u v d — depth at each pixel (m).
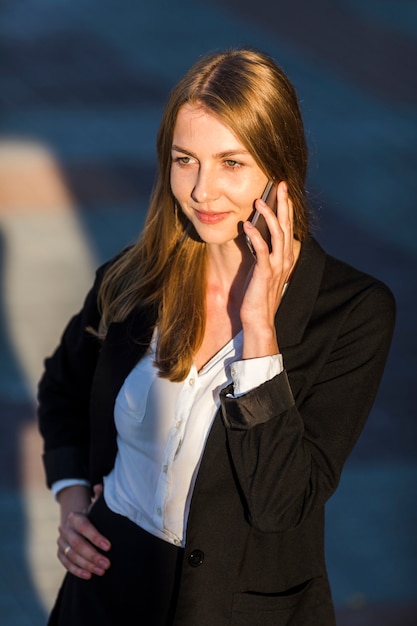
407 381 7.28
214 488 2.62
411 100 13.87
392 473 6.16
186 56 15.52
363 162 11.76
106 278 2.98
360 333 2.65
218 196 2.55
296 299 2.67
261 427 2.50
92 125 12.58
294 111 2.57
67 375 3.19
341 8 17.94
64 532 2.91
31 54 15.38
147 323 2.83
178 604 2.62
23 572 5.26
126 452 2.83
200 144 2.50
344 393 2.63
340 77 14.61
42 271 8.83
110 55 15.44
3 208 10.08
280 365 2.54
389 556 5.43
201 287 2.80
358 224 10.07
